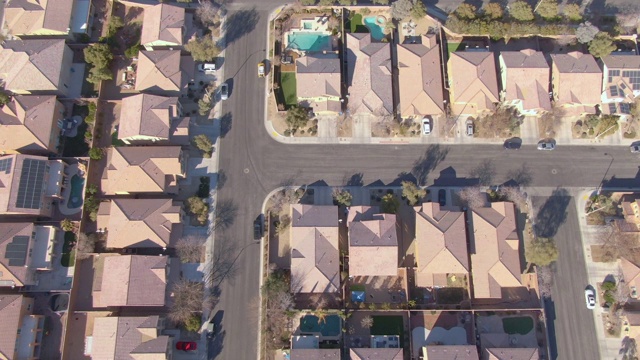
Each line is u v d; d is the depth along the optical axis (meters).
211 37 94.19
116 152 82.94
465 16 92.25
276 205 84.94
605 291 80.25
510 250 79.12
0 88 87.56
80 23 93.56
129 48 92.12
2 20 96.00
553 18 93.81
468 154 88.50
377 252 78.06
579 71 86.75
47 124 84.06
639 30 95.12
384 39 93.69
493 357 74.19
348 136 89.44
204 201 85.50
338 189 84.19
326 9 94.94
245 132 89.62
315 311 77.12
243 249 83.25
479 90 86.44
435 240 78.94
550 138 89.25
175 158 82.25
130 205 80.88
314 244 78.81
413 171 87.50
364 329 78.94
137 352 73.50
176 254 82.25
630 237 81.31
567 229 84.56
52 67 87.50
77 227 82.38
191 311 77.69
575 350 78.25
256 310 79.94
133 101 85.50
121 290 76.06
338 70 87.94
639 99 89.38
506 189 84.94
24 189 79.56
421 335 78.44
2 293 78.38
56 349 77.62
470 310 77.44
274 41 93.62
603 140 89.12
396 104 90.38
